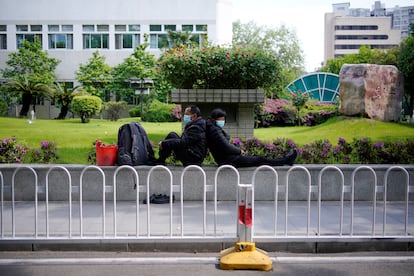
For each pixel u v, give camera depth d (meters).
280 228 5.88
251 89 10.48
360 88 15.27
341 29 101.19
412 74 21.56
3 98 27.77
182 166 7.72
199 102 10.50
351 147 8.87
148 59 27.89
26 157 9.23
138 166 7.65
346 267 4.81
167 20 30.25
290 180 7.67
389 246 5.39
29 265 4.85
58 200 7.66
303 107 20.81
